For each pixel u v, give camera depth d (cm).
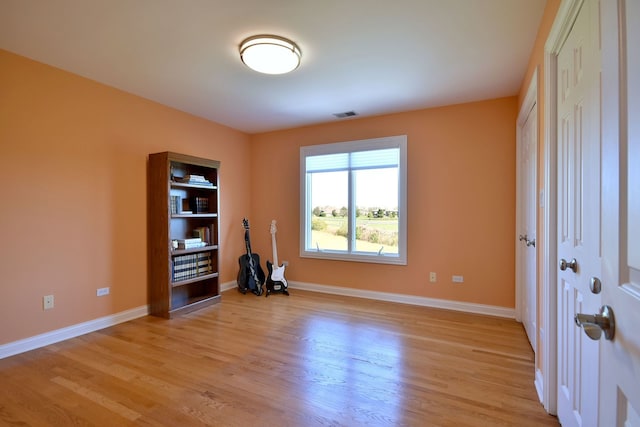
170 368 227
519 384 206
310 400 189
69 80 279
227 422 170
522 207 316
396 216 397
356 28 214
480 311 348
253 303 386
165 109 363
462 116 355
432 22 207
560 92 164
